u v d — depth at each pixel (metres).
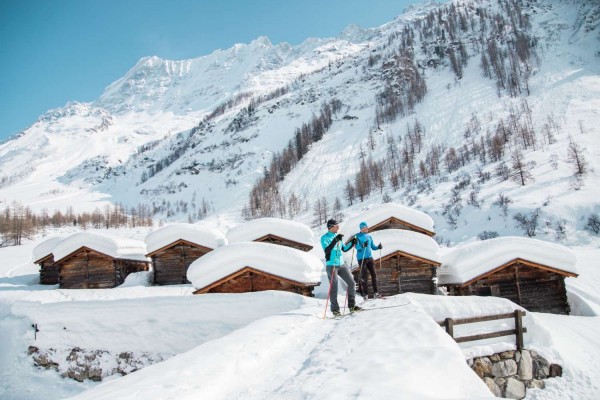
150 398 5.09
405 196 101.06
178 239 29.52
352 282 10.72
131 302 16.39
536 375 11.77
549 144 99.56
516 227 66.75
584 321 18.53
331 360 5.88
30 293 28.66
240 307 14.70
